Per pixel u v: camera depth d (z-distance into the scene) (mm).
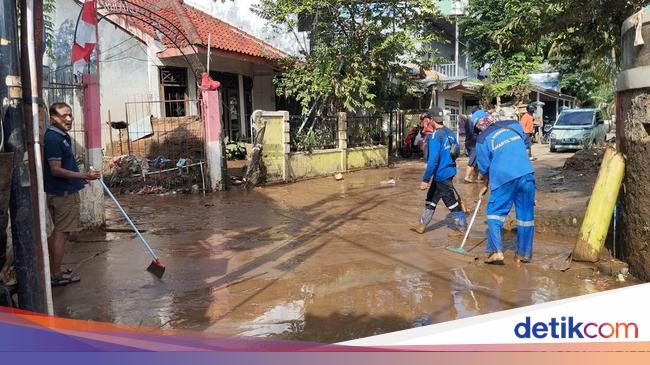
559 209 8391
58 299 4625
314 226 7645
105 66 14719
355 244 6488
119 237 7141
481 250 6125
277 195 10688
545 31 10180
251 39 17594
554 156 18938
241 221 8102
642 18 4824
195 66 13359
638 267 4879
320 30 15266
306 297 4574
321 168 13812
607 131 24359
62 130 4969
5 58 2688
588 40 10102
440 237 6828
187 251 6289
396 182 12609
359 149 15453
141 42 14594
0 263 2930
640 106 4848
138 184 11703
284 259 5844
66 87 7723
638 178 4867
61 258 5008
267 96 18875
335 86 14664
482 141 5531
